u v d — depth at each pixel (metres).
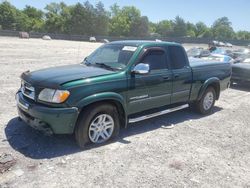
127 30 111.12
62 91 4.54
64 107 4.57
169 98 6.31
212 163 4.81
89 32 101.56
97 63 5.85
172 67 6.30
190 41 82.00
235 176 4.44
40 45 37.16
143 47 5.74
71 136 5.46
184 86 6.62
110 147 5.15
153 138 5.71
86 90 4.73
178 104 6.81
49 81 4.73
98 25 102.12
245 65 12.05
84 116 4.83
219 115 7.72
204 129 6.47
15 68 13.84
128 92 5.34
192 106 7.65
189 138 5.85
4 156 4.52
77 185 3.91
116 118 5.36
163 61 6.11
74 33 101.19
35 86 4.79
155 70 5.89
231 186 4.16
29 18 110.19
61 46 38.25
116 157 4.79
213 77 7.45
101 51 6.24
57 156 4.67
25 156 4.60
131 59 5.49
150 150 5.14
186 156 5.00
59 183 3.93
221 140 5.87
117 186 3.95
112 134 5.36
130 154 4.93
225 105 8.92
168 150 5.20
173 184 4.09
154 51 5.93
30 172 4.14
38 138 5.30
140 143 5.42
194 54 16.52
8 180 3.91
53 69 5.49
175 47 6.49
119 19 110.81
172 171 4.45
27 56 20.62
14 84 9.91
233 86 12.73
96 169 4.36
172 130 6.26
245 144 5.75
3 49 25.78
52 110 4.52
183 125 6.64
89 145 5.12
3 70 12.90
